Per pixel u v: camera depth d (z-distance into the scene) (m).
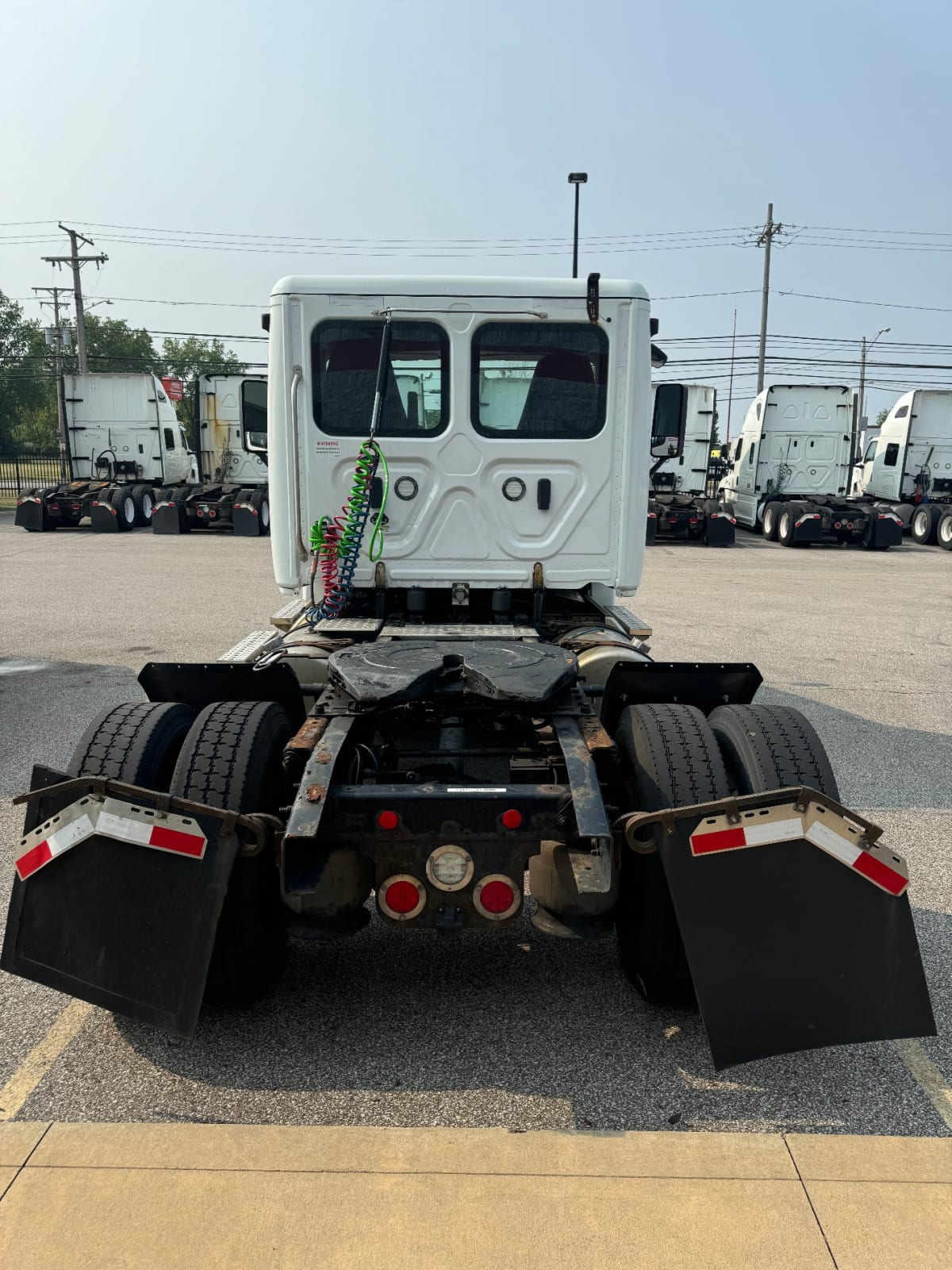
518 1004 3.45
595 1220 2.39
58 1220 2.38
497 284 4.58
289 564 4.86
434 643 3.88
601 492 4.81
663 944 3.17
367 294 4.60
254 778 3.11
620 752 3.45
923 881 4.49
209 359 88.25
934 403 25.31
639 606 12.88
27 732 6.61
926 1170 2.61
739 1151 2.67
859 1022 2.75
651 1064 3.10
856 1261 2.28
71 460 24.56
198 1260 2.26
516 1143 2.69
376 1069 3.04
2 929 3.88
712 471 26.03
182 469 26.45
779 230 39.03
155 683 3.89
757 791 3.16
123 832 2.76
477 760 3.73
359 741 3.57
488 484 4.78
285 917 3.29
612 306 4.63
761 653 9.88
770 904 2.73
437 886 2.95
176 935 2.77
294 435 4.74
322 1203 2.44
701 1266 2.26
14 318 66.88
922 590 15.48
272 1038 3.21
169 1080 2.98
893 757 6.43
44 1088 2.93
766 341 39.72
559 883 2.95
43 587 13.73
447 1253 2.29
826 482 24.98
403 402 4.71
